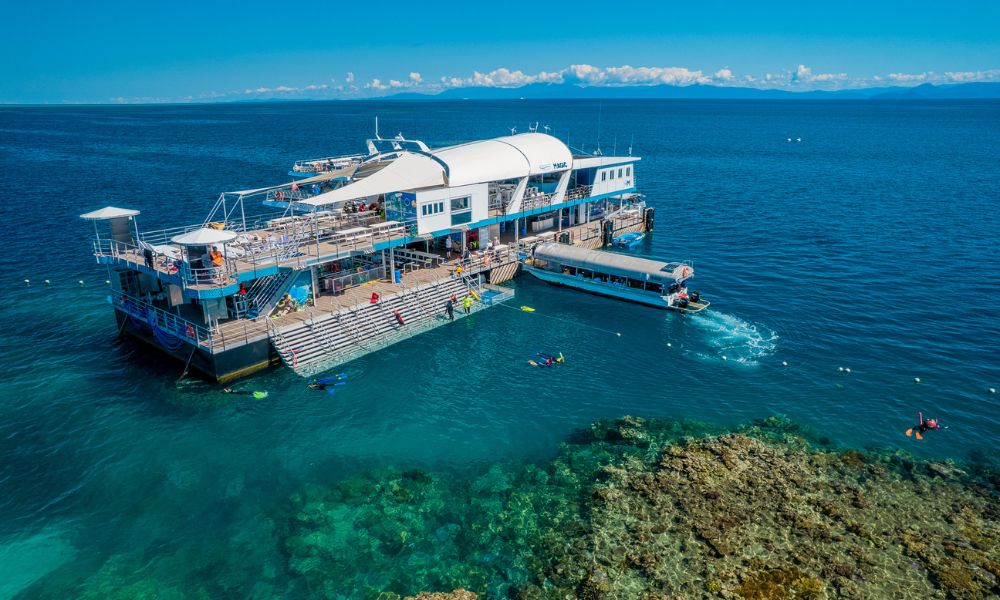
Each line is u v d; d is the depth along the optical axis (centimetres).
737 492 2839
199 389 3862
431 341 4575
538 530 2678
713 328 4884
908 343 4581
